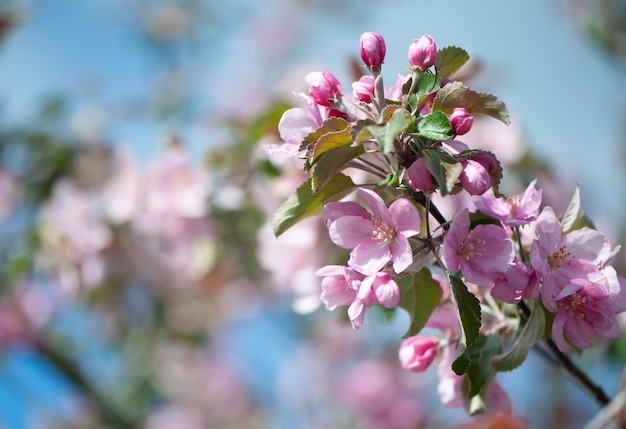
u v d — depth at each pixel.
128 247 1.50
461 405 0.84
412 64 0.78
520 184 1.24
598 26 1.46
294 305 1.09
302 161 0.80
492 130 1.23
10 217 1.61
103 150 1.60
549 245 0.78
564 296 0.76
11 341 1.68
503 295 0.76
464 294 0.76
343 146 0.76
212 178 1.28
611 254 0.78
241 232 1.30
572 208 0.82
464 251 0.76
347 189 0.81
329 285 0.78
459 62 0.80
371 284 0.75
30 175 1.60
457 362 0.76
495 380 0.85
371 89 0.78
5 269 1.58
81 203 1.39
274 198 1.16
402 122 0.73
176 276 1.67
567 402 1.60
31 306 1.68
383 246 0.76
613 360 1.19
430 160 0.74
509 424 1.21
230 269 1.54
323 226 1.11
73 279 1.38
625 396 0.90
